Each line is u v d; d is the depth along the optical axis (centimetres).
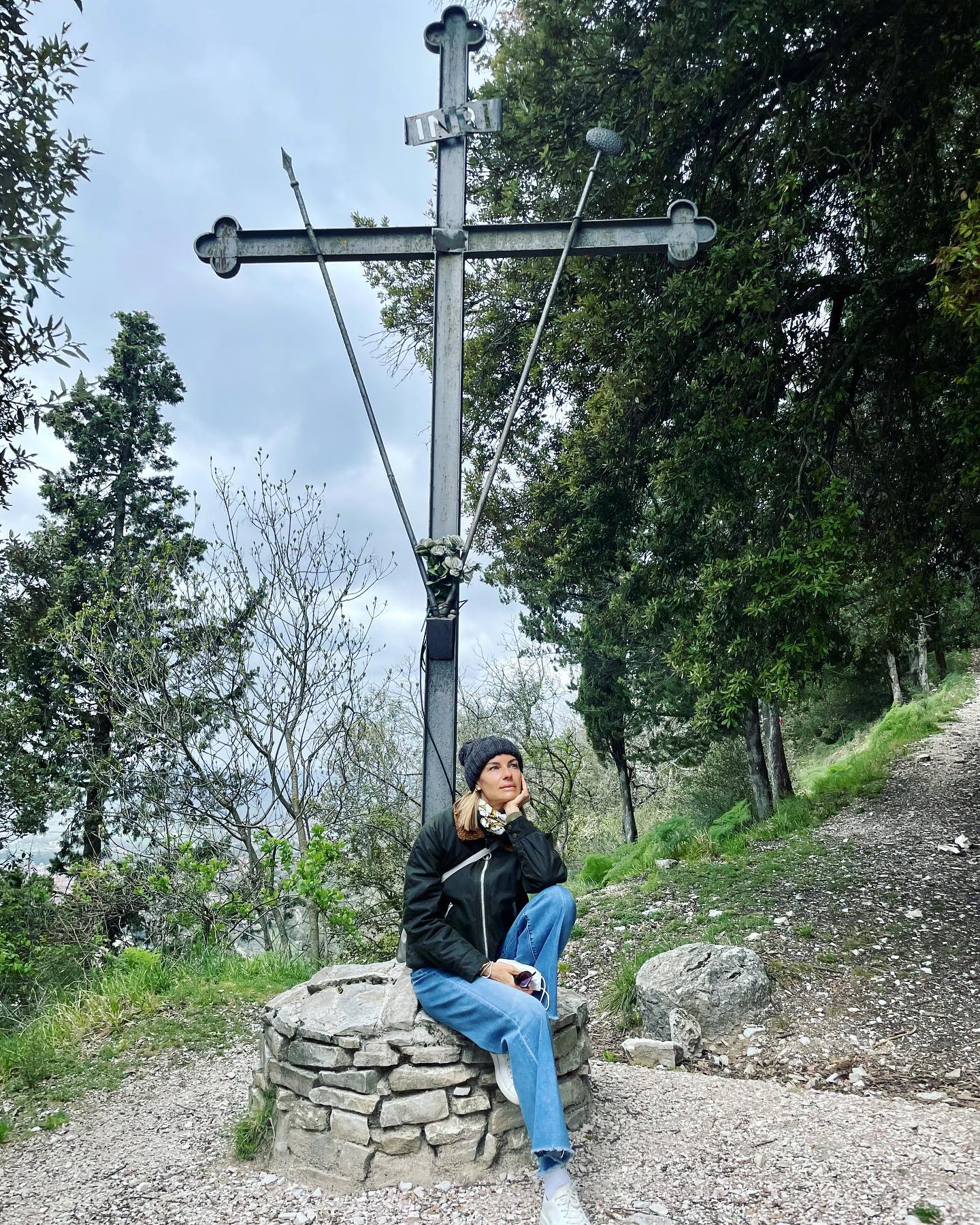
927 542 957
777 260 749
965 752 1342
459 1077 313
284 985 658
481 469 1209
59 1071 518
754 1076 498
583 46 794
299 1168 326
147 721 974
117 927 1197
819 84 789
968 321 566
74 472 1930
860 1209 272
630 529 1012
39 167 521
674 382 892
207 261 428
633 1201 285
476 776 327
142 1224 300
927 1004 556
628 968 659
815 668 681
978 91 762
